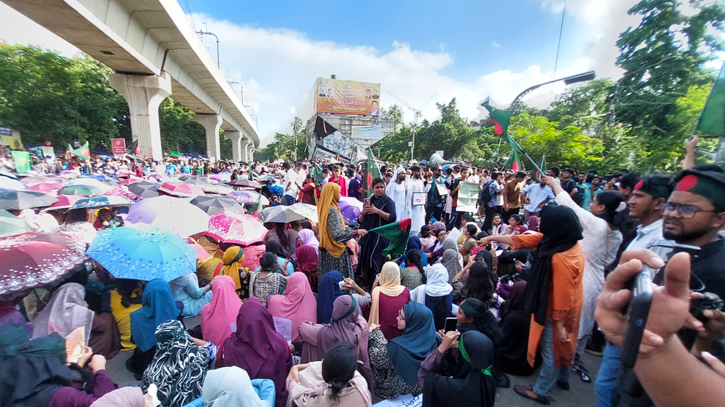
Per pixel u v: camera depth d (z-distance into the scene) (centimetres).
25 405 180
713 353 100
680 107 859
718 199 124
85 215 462
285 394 266
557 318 264
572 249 263
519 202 831
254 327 260
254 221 541
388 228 418
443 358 236
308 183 1000
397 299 333
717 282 124
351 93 4272
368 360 286
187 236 467
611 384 220
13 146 2292
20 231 360
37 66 2998
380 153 5031
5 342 196
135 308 348
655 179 237
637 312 73
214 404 197
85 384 214
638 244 247
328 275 356
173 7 1659
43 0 1124
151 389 206
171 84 2508
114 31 1483
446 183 1109
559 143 1284
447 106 3788
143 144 2219
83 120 3297
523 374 329
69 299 291
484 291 329
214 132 4066
